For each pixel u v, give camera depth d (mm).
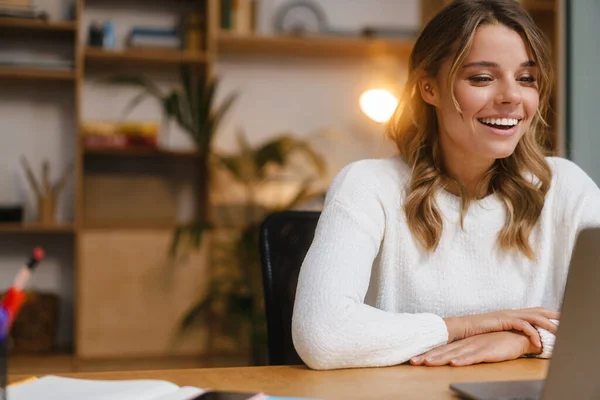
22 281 779
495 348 1205
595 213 1495
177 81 4363
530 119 1380
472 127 1359
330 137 4473
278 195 4328
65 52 4258
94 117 4297
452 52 1375
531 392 944
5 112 4230
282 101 4457
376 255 1461
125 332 4004
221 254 4066
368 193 1426
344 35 4309
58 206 4250
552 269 1513
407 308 1453
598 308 784
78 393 885
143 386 913
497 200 1469
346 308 1203
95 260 3992
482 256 1452
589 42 3504
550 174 1487
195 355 4035
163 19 4332
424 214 1429
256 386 1034
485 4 1366
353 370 1154
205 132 3908
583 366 797
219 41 4203
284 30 4395
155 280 4023
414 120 1481
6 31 4113
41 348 4043
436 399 957
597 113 3504
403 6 4531
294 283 1492
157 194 4215
